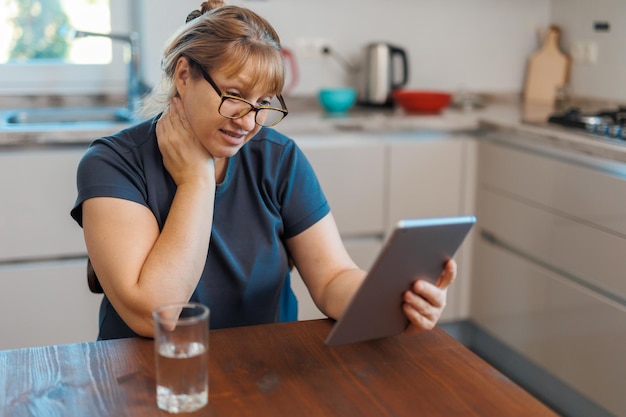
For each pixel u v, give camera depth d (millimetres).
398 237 989
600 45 3148
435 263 1114
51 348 1147
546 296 2564
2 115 2779
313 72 3256
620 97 3049
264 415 947
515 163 2686
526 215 2645
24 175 2422
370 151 2781
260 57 1239
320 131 2752
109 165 1316
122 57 3092
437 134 2916
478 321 2988
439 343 1178
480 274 2957
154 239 1282
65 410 960
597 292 2352
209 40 1244
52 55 3035
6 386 1024
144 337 1209
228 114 1249
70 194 2484
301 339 1187
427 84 3426
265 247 1423
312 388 1022
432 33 3377
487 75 3494
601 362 2326
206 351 962
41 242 2490
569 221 2426
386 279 1050
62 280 2512
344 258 1433
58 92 3035
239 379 1044
